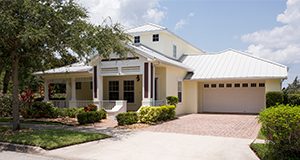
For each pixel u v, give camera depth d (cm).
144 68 1809
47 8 1199
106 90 2325
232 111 2305
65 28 1300
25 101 2050
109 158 861
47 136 1123
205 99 2398
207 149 962
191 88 2323
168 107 1759
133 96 2208
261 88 2217
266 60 2273
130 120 1537
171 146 1013
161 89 1980
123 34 1438
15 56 1339
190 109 2317
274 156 809
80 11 1323
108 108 1953
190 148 980
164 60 1838
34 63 1480
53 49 1338
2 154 954
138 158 857
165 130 1368
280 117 760
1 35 1177
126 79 2244
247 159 831
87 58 1419
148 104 1775
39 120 1827
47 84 2425
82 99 2473
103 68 1967
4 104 2162
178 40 2666
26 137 1110
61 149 983
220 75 2186
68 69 2170
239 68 2231
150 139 1143
